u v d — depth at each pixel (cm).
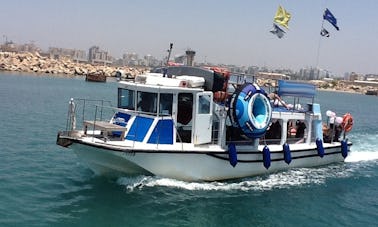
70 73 16050
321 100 11031
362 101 13150
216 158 1584
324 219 1414
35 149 2130
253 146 1728
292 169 1905
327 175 1930
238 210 1405
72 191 1466
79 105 4612
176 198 1442
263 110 1694
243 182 1686
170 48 1841
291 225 1342
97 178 1598
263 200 1523
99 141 1443
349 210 1516
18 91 6194
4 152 2017
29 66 15300
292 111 1936
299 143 1980
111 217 1265
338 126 2172
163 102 1514
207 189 1563
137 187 1498
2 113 3434
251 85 1664
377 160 2359
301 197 1597
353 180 1889
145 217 1281
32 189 1473
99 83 11706
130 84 1559
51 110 3984
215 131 1645
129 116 1562
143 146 1456
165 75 1670
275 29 2167
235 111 1609
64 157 1983
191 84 1568
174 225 1247
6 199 1360
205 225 1269
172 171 1519
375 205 1590
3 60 15188
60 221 1218
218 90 1650
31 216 1239
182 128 1570
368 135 3503
